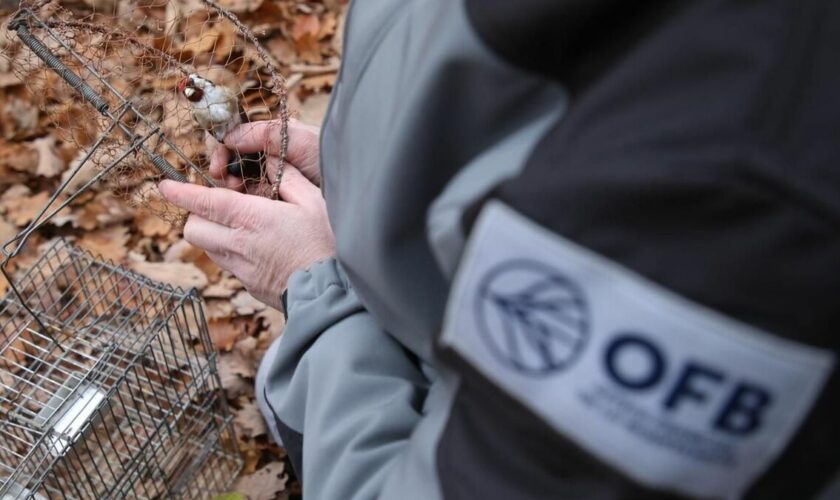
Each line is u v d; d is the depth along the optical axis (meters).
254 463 1.79
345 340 0.91
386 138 0.61
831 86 0.43
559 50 0.51
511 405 0.53
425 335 0.70
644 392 0.47
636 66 0.47
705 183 0.42
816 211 0.42
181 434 1.63
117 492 1.45
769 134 0.43
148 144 1.29
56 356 1.50
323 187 0.84
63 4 2.24
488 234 0.50
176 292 1.49
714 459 0.48
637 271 0.45
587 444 0.50
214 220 1.10
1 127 2.26
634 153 0.45
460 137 0.58
